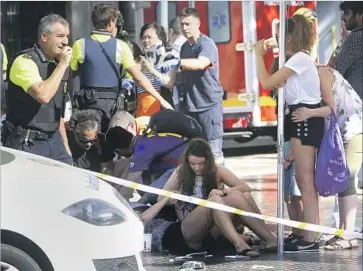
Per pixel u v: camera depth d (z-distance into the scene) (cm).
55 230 1992
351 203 2997
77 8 4966
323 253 2886
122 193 3203
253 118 5625
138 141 3169
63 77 2742
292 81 2812
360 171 4141
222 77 5559
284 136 2884
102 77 3241
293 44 2822
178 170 2919
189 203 2930
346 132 2980
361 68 3158
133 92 3666
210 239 2909
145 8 4941
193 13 3822
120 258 2073
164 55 3972
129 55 3291
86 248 2019
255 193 4122
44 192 2019
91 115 3161
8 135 2714
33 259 1977
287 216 3372
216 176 2909
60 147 2767
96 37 3250
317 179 2822
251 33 5600
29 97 2678
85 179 2133
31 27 5006
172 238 2895
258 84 5644
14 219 1964
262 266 2680
